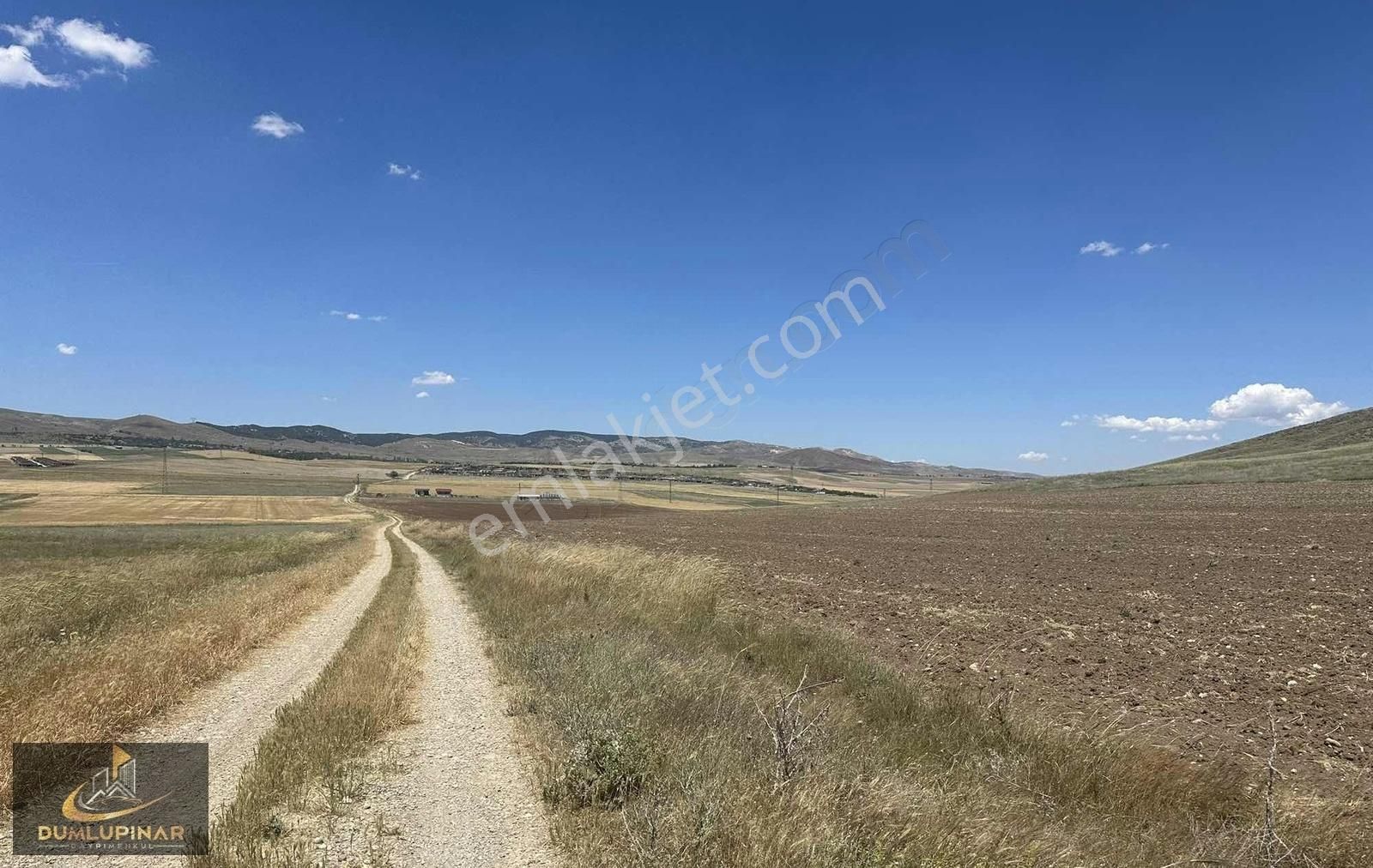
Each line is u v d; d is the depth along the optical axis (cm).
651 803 492
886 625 1408
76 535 4466
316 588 1830
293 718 707
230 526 6216
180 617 1217
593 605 1477
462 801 545
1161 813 595
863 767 584
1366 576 1678
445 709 798
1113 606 1516
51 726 626
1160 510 3928
